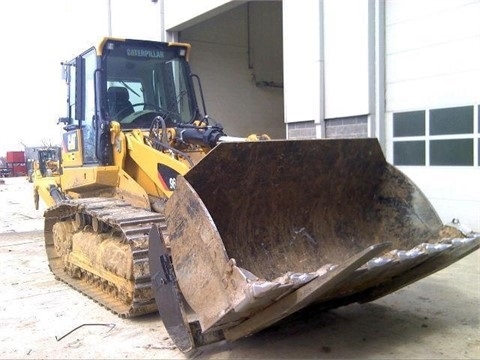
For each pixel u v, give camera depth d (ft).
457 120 25.85
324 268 10.97
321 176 15.17
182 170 16.69
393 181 15.83
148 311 16.05
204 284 11.44
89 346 14.11
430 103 26.96
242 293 10.46
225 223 14.01
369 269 11.32
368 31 28.58
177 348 13.76
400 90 28.45
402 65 28.25
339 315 15.80
